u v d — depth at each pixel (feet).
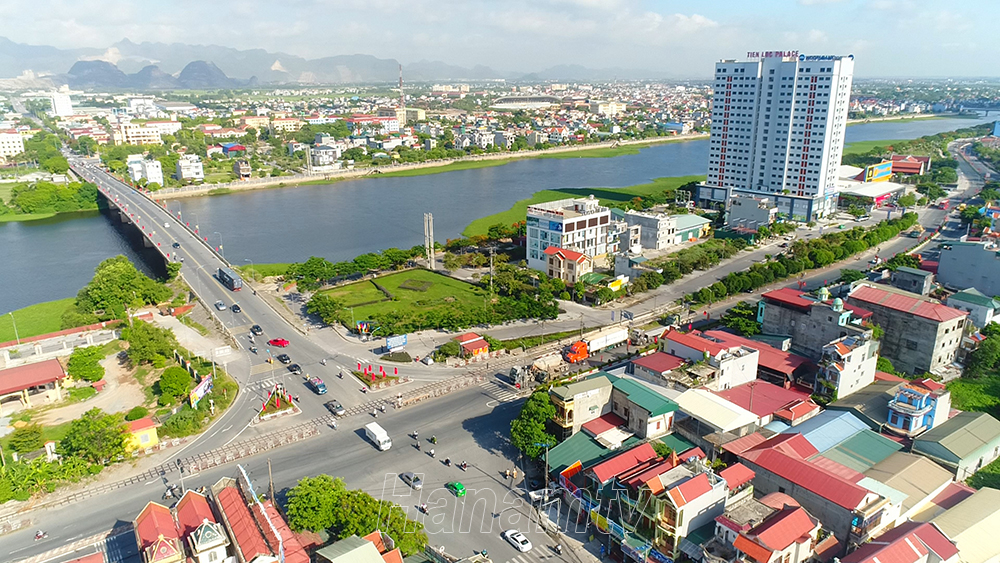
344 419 456.04
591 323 636.89
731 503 329.11
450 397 489.67
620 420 413.80
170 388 483.92
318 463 401.90
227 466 399.85
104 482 385.70
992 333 535.19
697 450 366.84
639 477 335.67
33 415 471.62
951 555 291.79
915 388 421.18
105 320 651.66
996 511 327.06
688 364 450.30
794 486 331.77
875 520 309.63
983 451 393.91
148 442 419.54
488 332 615.98
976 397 484.33
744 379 470.80
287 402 477.36
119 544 331.16
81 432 395.14
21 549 327.47
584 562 319.68
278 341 581.94
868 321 540.11
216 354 561.02
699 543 304.09
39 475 374.84
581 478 370.12
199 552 282.97
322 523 317.01
